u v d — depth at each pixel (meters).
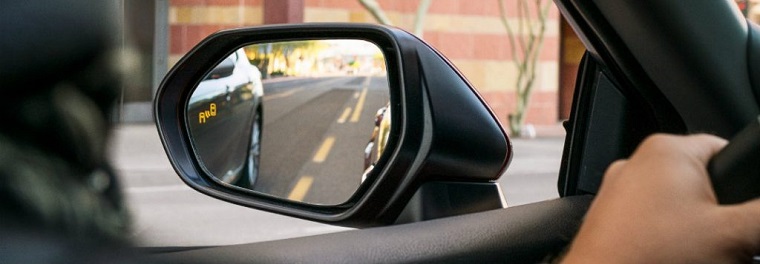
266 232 5.61
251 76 2.17
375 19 22.44
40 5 0.44
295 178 2.22
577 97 1.96
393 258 1.38
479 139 1.84
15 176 0.41
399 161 1.76
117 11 0.47
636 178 0.59
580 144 1.96
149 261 0.44
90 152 0.44
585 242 0.59
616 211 0.58
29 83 0.43
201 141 2.08
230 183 2.20
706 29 1.60
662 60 1.65
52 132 0.43
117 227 0.43
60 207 0.41
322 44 2.01
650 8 1.58
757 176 0.59
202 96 2.07
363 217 1.84
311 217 1.97
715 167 0.59
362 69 1.90
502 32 23.55
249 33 2.07
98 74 0.45
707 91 1.63
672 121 1.78
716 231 0.55
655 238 0.56
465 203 1.84
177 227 5.45
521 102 19.86
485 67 23.36
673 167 0.58
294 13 20.98
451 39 23.16
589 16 1.67
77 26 0.45
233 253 1.20
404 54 1.76
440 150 1.77
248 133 2.32
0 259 0.39
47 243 0.40
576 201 1.80
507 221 1.60
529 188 6.16
